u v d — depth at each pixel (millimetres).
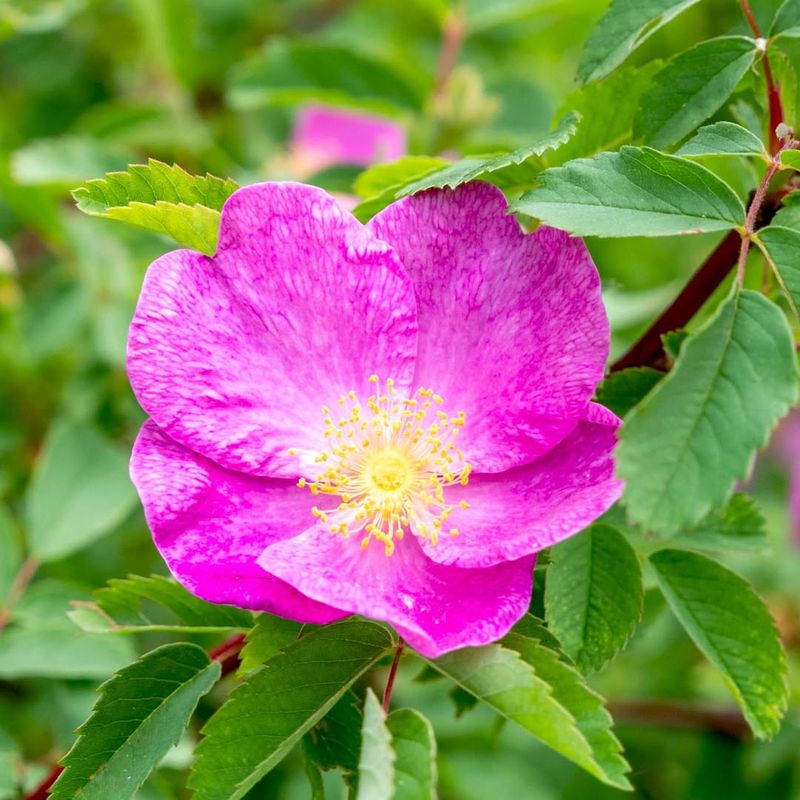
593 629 258
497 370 260
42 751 335
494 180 280
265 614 252
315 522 260
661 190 246
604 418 252
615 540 261
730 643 262
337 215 256
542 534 243
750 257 272
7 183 356
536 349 258
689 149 251
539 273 258
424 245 259
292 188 255
